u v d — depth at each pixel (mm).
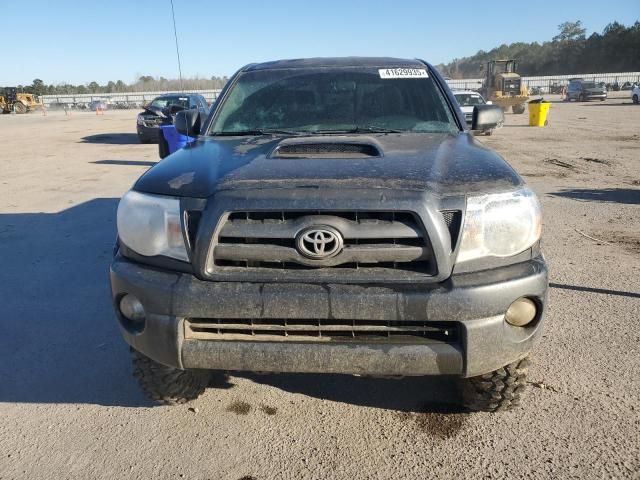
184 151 3088
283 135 3379
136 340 2482
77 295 4742
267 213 2260
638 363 3350
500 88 36375
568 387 3109
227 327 2316
